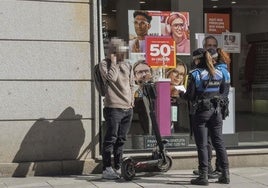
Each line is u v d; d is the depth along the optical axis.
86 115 8.17
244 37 9.30
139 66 8.69
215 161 8.19
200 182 7.34
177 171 8.38
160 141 7.96
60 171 8.06
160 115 8.54
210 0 9.15
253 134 9.27
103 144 7.70
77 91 8.12
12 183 7.50
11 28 7.86
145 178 7.83
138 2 8.70
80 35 8.12
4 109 7.86
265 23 9.41
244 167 8.84
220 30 9.18
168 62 8.84
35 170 7.98
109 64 7.60
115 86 7.59
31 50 7.94
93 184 7.43
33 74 7.95
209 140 7.74
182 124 8.70
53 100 8.05
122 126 7.77
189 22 9.02
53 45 8.02
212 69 7.23
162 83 8.58
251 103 9.31
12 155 7.93
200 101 7.27
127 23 8.62
